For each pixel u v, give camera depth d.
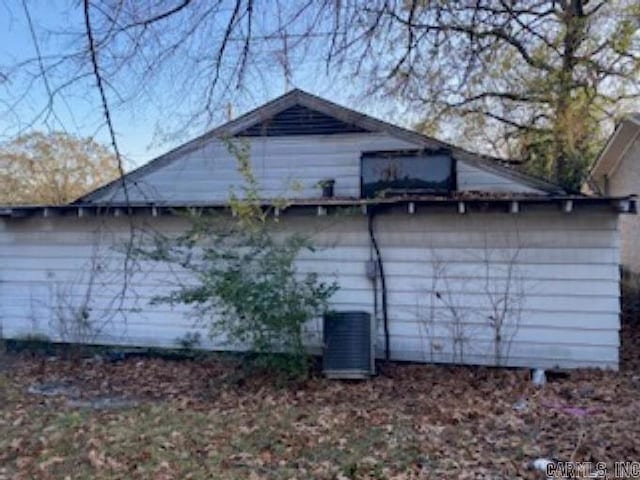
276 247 7.91
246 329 7.42
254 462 4.81
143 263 9.03
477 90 11.07
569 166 14.96
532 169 15.21
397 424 5.71
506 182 10.41
